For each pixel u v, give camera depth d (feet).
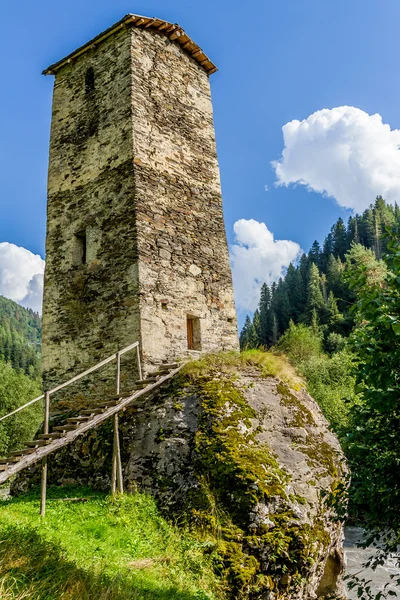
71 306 35.24
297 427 28.17
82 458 29.68
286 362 34.40
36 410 96.02
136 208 33.19
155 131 36.55
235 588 19.53
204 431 26.03
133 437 27.89
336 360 89.25
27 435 90.99
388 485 14.62
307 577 22.21
